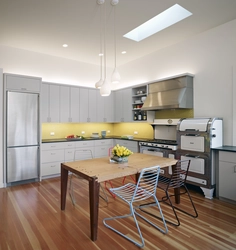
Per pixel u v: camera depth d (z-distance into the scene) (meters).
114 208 2.80
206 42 3.68
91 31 3.61
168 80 4.14
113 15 3.05
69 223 2.37
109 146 5.54
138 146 4.62
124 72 5.86
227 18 3.22
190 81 3.88
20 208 2.78
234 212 2.64
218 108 3.51
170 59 4.39
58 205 2.89
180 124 3.58
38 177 4.18
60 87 4.83
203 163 3.17
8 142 3.78
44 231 2.19
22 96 3.94
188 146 3.40
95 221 2.02
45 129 4.99
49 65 4.93
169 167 3.69
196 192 3.42
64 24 3.34
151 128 4.97
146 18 3.16
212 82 3.60
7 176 3.77
